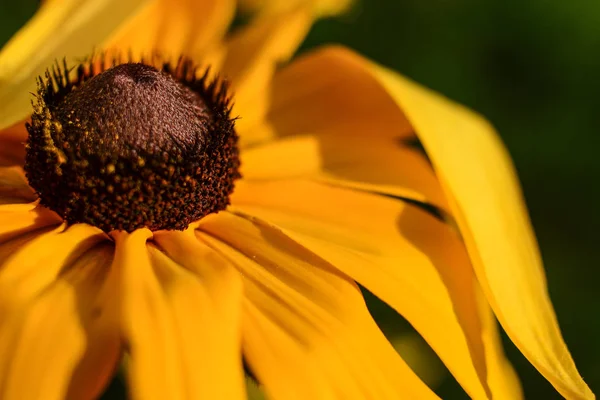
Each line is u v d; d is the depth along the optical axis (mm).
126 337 128
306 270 145
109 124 142
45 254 138
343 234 152
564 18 190
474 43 193
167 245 143
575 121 190
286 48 171
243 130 163
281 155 159
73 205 142
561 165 189
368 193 157
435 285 150
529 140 190
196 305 133
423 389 141
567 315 182
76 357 129
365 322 142
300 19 172
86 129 142
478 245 150
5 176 146
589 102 190
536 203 189
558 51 191
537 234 188
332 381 136
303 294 142
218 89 163
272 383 133
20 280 134
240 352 135
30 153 143
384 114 169
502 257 151
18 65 149
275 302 141
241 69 166
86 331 131
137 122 143
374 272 147
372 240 153
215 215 148
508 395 147
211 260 140
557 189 189
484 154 162
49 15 153
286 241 147
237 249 146
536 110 191
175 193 144
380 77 161
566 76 191
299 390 134
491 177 160
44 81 148
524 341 145
